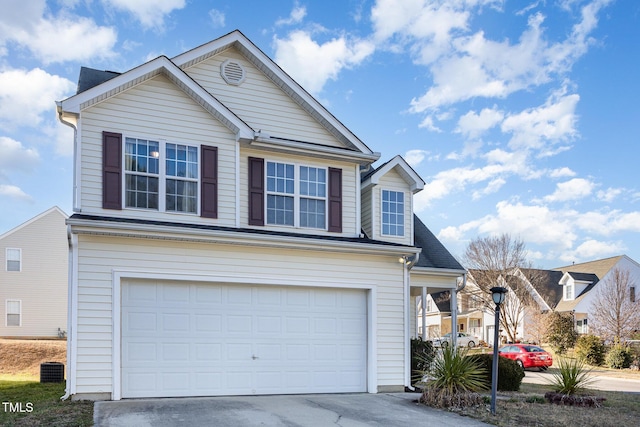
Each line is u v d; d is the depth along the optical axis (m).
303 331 11.49
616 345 25.80
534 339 35.50
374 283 12.28
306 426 7.97
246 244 10.95
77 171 10.16
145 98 10.98
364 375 11.98
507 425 8.69
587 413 10.05
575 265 42.81
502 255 38.91
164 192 10.88
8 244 31.02
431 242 17.34
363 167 13.60
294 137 12.86
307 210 12.54
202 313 10.59
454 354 10.97
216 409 8.91
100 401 9.29
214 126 11.57
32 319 30.80
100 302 9.69
